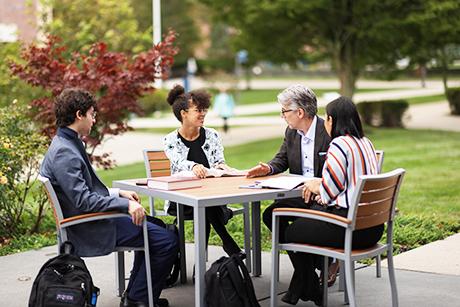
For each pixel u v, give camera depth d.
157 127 25.64
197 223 4.91
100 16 16.14
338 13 19.11
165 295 6.00
